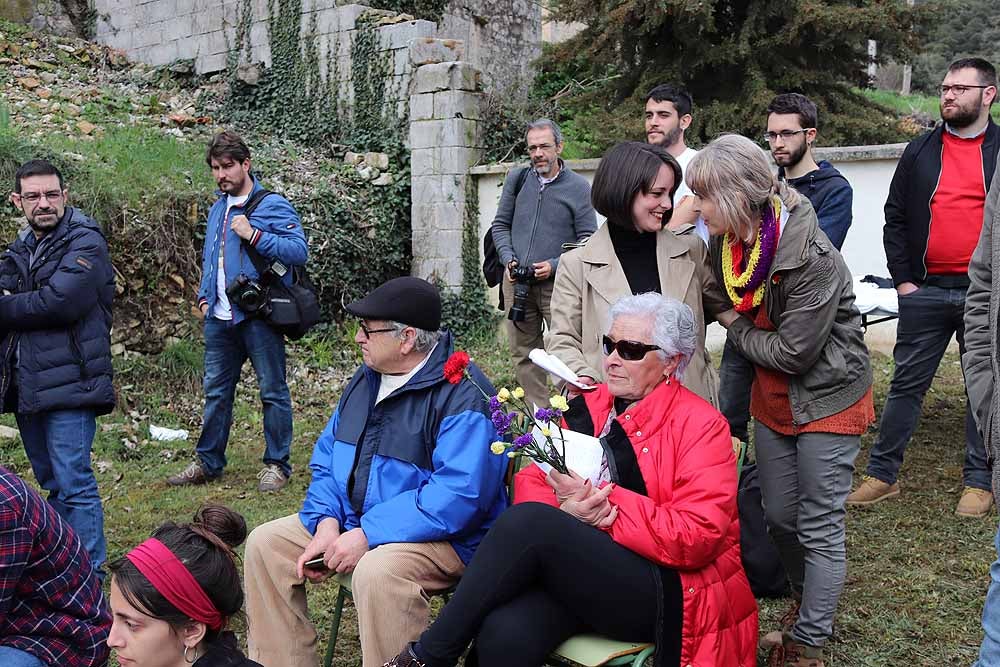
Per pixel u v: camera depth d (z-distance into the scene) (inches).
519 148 392.8
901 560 161.5
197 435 261.0
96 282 150.7
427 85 376.5
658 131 177.9
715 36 394.6
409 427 116.2
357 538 110.3
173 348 289.3
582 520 98.9
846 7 369.7
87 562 95.7
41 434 158.9
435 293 119.2
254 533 116.6
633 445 104.8
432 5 461.1
